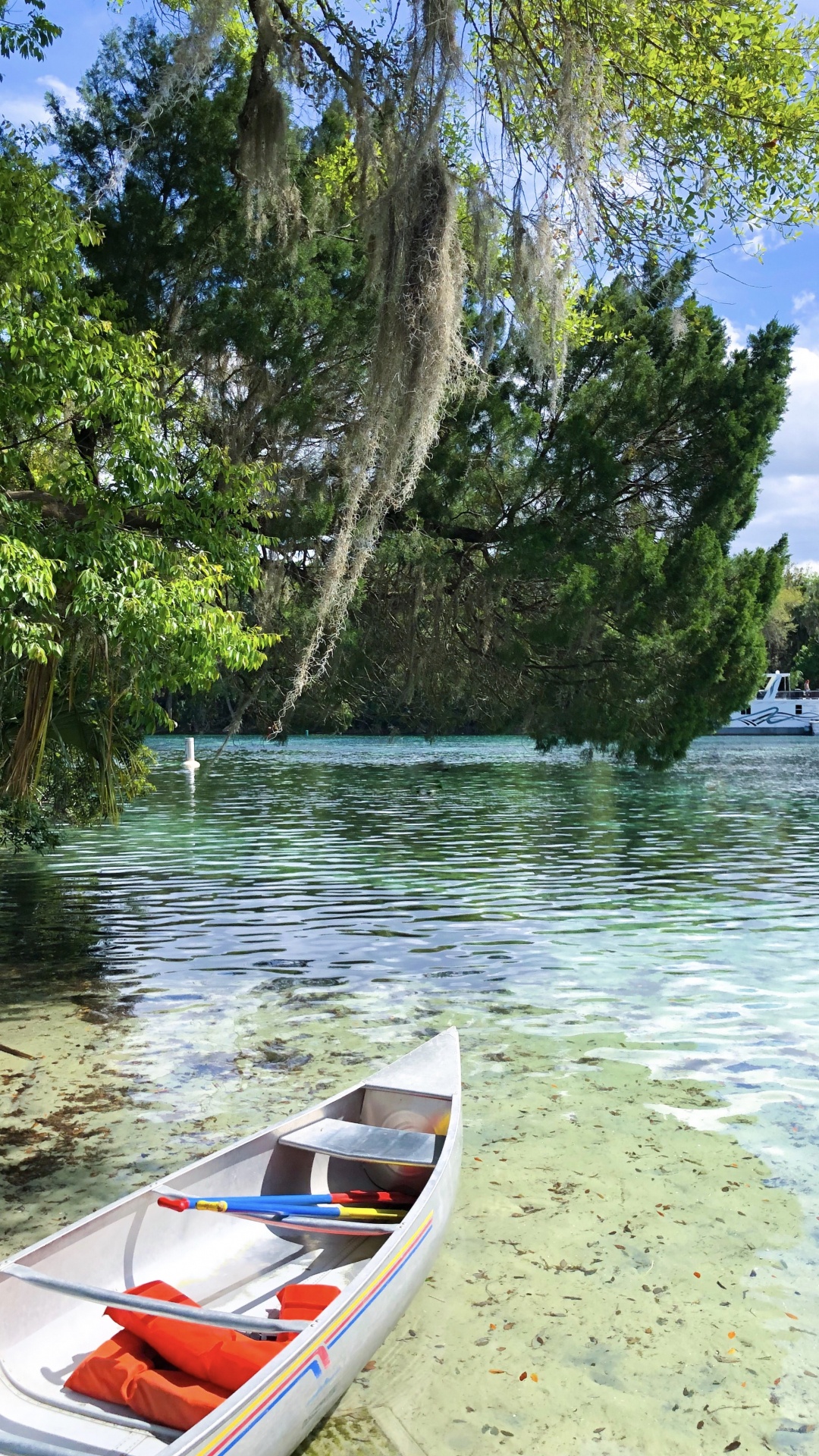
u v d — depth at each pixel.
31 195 8.39
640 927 12.52
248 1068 7.69
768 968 10.51
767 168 10.22
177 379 11.47
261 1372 3.43
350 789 31.89
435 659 14.88
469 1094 7.22
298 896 14.70
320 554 12.31
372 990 9.84
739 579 13.68
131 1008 9.27
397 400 8.89
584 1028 8.62
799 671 65.56
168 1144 6.31
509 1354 4.36
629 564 12.41
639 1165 6.11
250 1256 4.93
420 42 7.83
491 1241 5.26
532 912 13.45
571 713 13.33
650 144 10.10
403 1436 3.85
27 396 7.82
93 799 13.70
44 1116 6.77
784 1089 7.27
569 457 12.08
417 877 16.19
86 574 7.69
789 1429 3.88
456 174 8.98
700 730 13.50
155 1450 3.48
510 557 12.24
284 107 10.53
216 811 25.97
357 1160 5.21
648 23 9.63
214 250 12.16
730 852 18.77
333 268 12.95
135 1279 4.48
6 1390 3.68
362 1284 3.99
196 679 8.92
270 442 12.13
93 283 11.69
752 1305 4.68
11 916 13.54
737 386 12.91
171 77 8.80
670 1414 3.98
